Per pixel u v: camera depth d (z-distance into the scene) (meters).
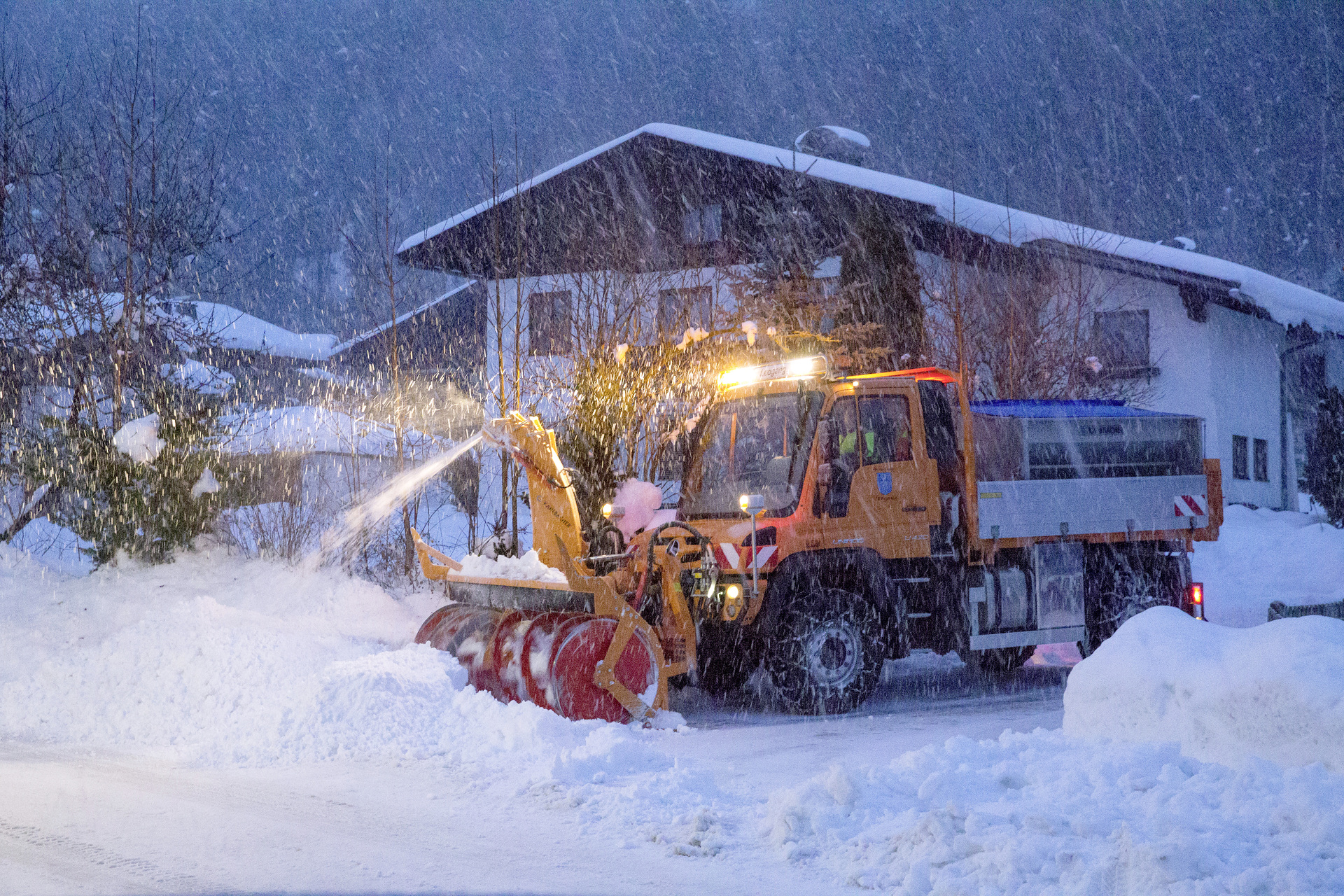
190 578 11.44
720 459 9.23
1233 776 4.84
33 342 12.95
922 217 21.89
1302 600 14.39
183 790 5.81
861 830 4.84
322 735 6.79
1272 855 4.05
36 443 12.09
